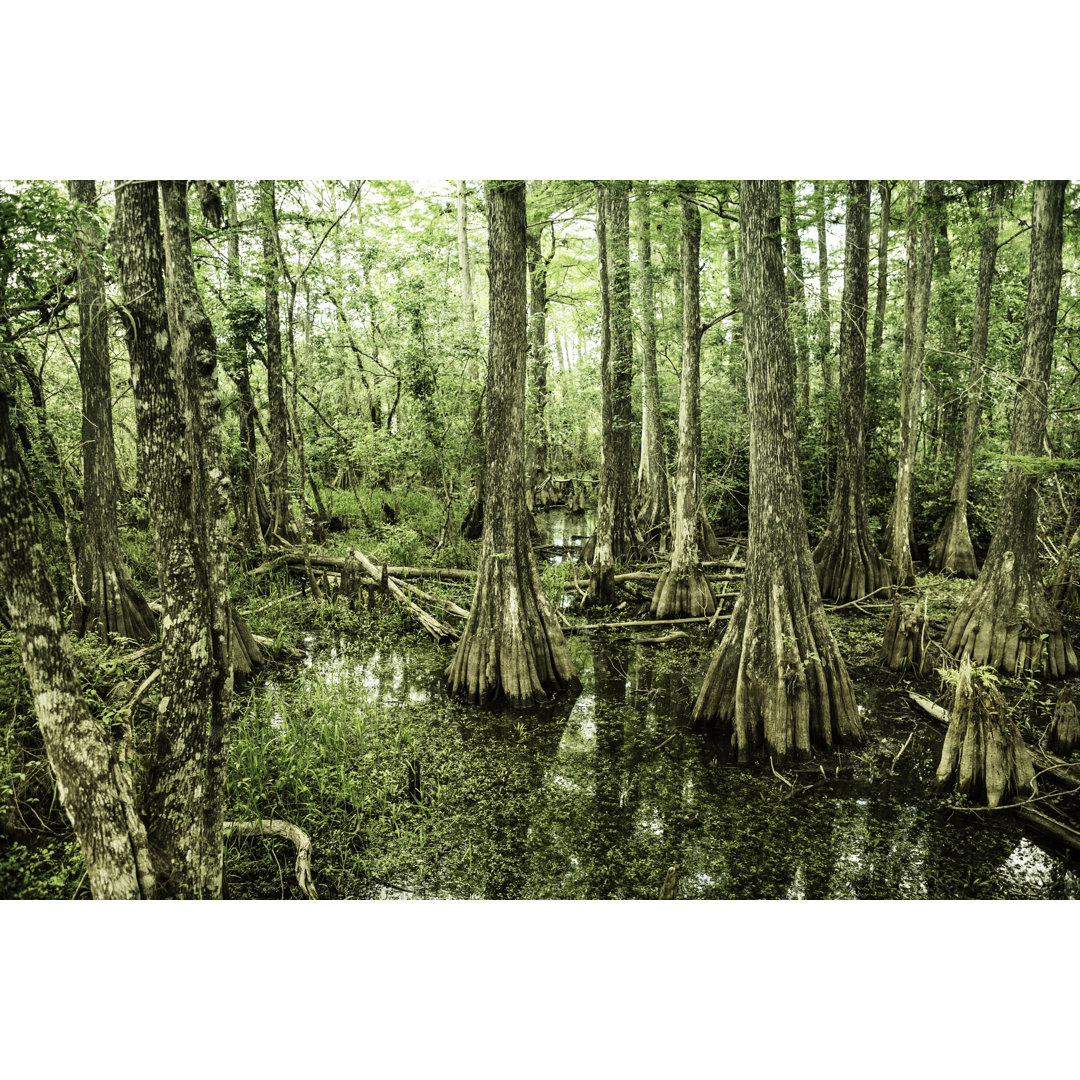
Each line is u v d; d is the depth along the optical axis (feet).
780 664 21.04
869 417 46.44
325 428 54.44
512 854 16.65
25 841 15.84
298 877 14.98
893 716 24.14
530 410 63.10
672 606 34.73
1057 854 16.78
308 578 36.68
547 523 64.90
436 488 53.93
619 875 15.88
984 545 45.21
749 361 21.79
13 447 9.90
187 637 11.43
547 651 26.30
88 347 27.48
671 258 44.32
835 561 38.19
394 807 18.20
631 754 21.59
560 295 70.44
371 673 28.12
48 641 10.21
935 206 34.73
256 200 37.22
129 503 44.27
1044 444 26.86
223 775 11.78
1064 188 24.91
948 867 16.24
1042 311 25.73
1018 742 18.76
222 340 39.52
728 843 17.17
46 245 12.57
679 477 34.58
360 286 47.32
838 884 15.57
